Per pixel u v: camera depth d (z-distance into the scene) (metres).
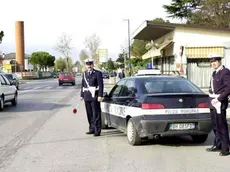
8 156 5.82
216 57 5.64
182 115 6.13
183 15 36.69
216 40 19.97
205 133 6.29
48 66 93.56
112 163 5.29
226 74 5.56
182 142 6.82
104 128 8.44
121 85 7.45
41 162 5.40
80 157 5.68
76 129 8.48
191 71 20.17
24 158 5.67
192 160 5.43
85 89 7.65
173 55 20.94
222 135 5.69
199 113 6.21
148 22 19.94
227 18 33.16
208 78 20.17
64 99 17.81
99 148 6.34
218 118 5.66
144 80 6.78
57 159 5.57
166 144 6.63
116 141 6.94
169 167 5.04
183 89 6.64
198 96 6.27
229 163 5.24
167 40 22.33
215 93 5.66
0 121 9.98
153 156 5.71
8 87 13.58
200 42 20.05
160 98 6.13
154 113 6.09
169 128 6.12
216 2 33.00
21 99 17.94
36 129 8.53
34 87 32.62
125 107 6.75
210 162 5.30
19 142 6.98
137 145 6.52
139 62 42.62
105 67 66.06
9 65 54.56
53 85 36.75
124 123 6.85
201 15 34.62
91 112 7.73
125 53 48.81
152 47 23.58
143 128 6.14
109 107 7.68
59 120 10.09
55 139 7.23
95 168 5.02
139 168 5.00
